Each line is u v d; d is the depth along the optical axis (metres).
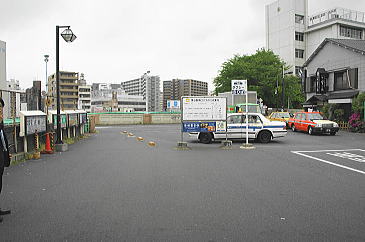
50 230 4.48
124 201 5.89
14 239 4.18
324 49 32.00
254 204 5.69
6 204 5.75
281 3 61.88
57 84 13.71
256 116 16.59
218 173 8.53
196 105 14.73
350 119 25.06
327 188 6.88
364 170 8.97
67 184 7.30
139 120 45.03
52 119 15.19
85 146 15.44
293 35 59.66
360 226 4.59
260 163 10.16
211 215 5.09
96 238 4.19
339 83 29.75
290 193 6.46
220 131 14.85
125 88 159.88
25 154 11.30
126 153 12.73
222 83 47.88
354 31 59.12
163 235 4.28
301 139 18.67
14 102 11.06
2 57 22.42
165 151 13.35
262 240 4.11
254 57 48.66
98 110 91.75
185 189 6.78
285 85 45.75
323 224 4.68
